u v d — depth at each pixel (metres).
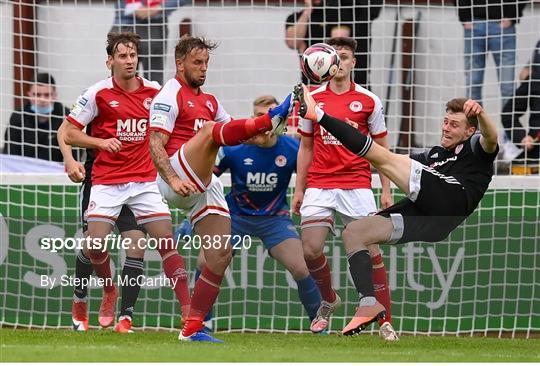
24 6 38.00
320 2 38.28
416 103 38.84
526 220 33.38
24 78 37.88
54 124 37.28
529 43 38.34
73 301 31.94
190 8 39.06
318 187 29.81
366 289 25.09
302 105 23.88
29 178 33.19
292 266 30.41
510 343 29.05
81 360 19.94
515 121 37.47
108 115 28.52
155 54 38.72
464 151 25.64
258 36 39.50
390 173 24.89
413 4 38.06
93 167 28.95
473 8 38.28
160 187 25.08
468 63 38.78
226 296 33.38
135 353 21.22
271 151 30.33
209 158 23.84
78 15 38.81
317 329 30.47
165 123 26.14
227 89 40.19
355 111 29.55
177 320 33.25
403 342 27.64
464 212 25.36
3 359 20.06
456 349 25.81
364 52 37.38
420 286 33.56
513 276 33.47
